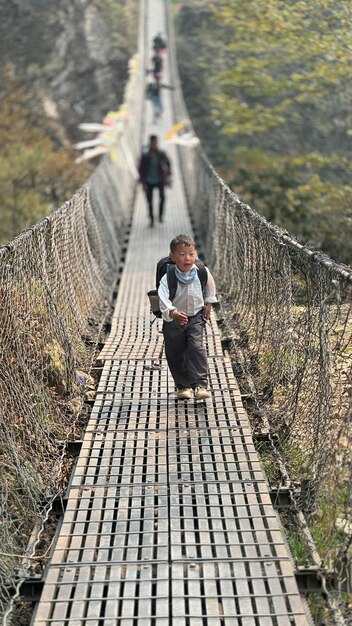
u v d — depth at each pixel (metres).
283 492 4.57
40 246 5.94
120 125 18.11
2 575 3.87
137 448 5.10
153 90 28.86
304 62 14.66
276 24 12.87
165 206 17.12
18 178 20.31
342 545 3.84
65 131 30.97
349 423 3.94
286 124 16.84
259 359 6.32
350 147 15.39
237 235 7.68
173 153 25.19
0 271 4.76
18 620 3.76
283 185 15.09
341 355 4.43
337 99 14.45
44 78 34.97
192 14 39.50
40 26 38.75
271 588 3.69
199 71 33.03
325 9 12.30
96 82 34.91
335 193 13.02
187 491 4.57
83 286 8.04
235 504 4.41
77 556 4.00
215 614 3.54
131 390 6.11
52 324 5.98
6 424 4.55
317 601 3.80
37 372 5.61
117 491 4.60
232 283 8.17
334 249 12.14
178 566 3.88
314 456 4.59
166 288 5.56
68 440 5.35
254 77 15.70
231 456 4.95
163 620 3.50
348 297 4.10
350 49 12.16
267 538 4.09
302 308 5.43
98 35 39.44
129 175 19.41
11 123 25.05
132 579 3.78
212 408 5.69
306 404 4.98
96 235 9.97
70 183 21.28
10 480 4.47
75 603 3.63
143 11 44.56
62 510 4.59
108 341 7.40
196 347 5.65
